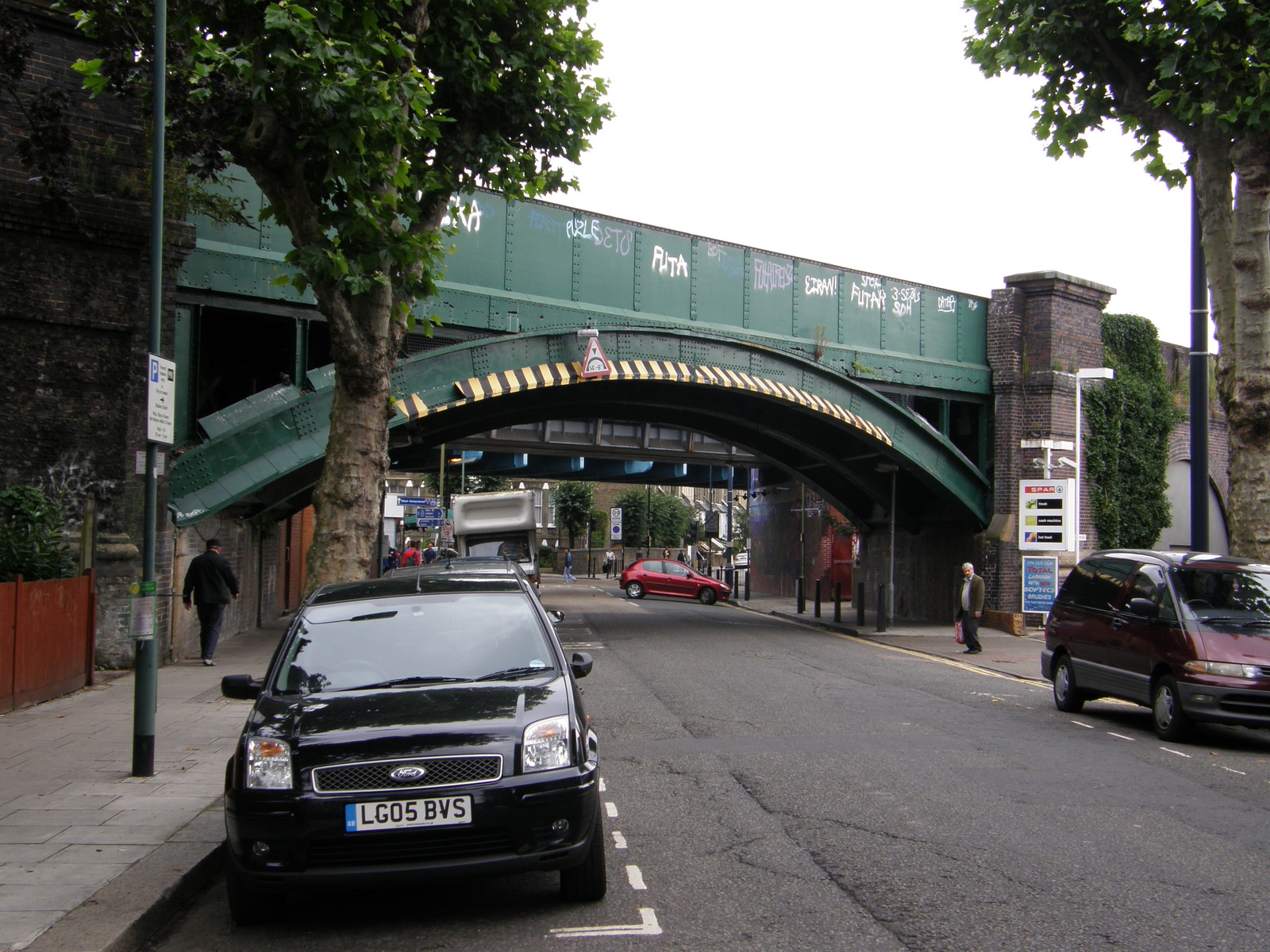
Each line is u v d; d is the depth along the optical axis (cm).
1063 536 2378
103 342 1353
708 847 604
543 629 591
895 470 2409
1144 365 2755
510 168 1193
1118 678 1066
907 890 521
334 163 904
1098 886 527
